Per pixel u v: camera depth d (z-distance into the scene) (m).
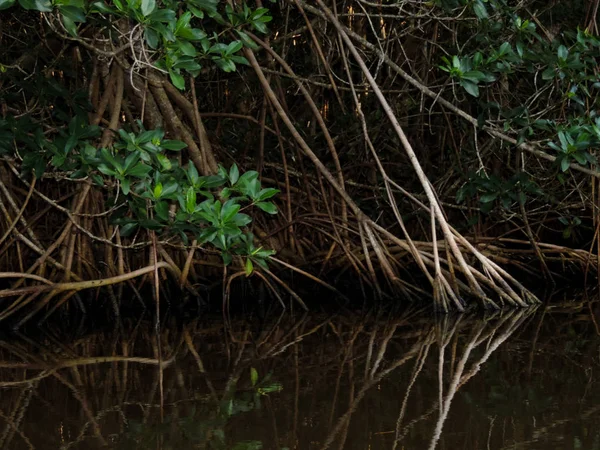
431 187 5.48
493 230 7.39
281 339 4.30
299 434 2.52
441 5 5.47
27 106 5.61
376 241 5.80
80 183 5.35
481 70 5.14
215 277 5.94
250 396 3.01
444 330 4.51
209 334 4.53
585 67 5.41
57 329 4.83
